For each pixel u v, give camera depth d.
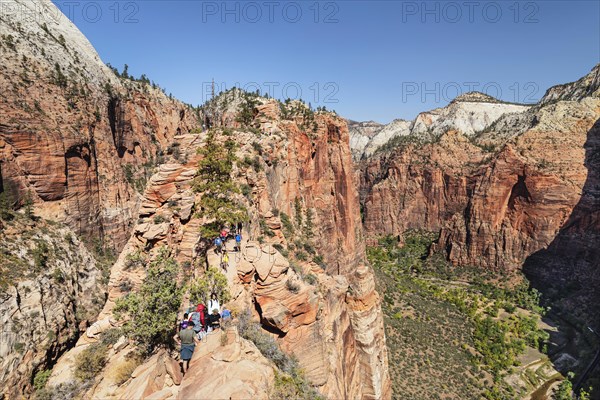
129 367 20.83
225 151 42.53
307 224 65.31
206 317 17.95
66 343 54.06
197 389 13.49
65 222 78.38
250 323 22.20
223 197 33.38
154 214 36.28
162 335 21.00
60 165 77.62
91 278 72.81
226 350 15.59
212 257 27.25
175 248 33.12
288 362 20.67
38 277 56.91
